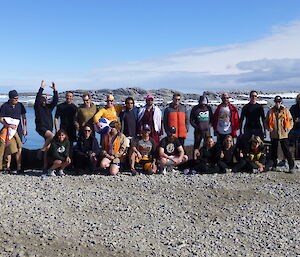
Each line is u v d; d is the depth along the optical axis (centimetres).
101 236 609
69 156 1064
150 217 712
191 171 1088
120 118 1099
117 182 959
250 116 1096
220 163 1070
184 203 802
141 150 1063
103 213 727
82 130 1058
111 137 1041
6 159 1066
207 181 976
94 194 849
